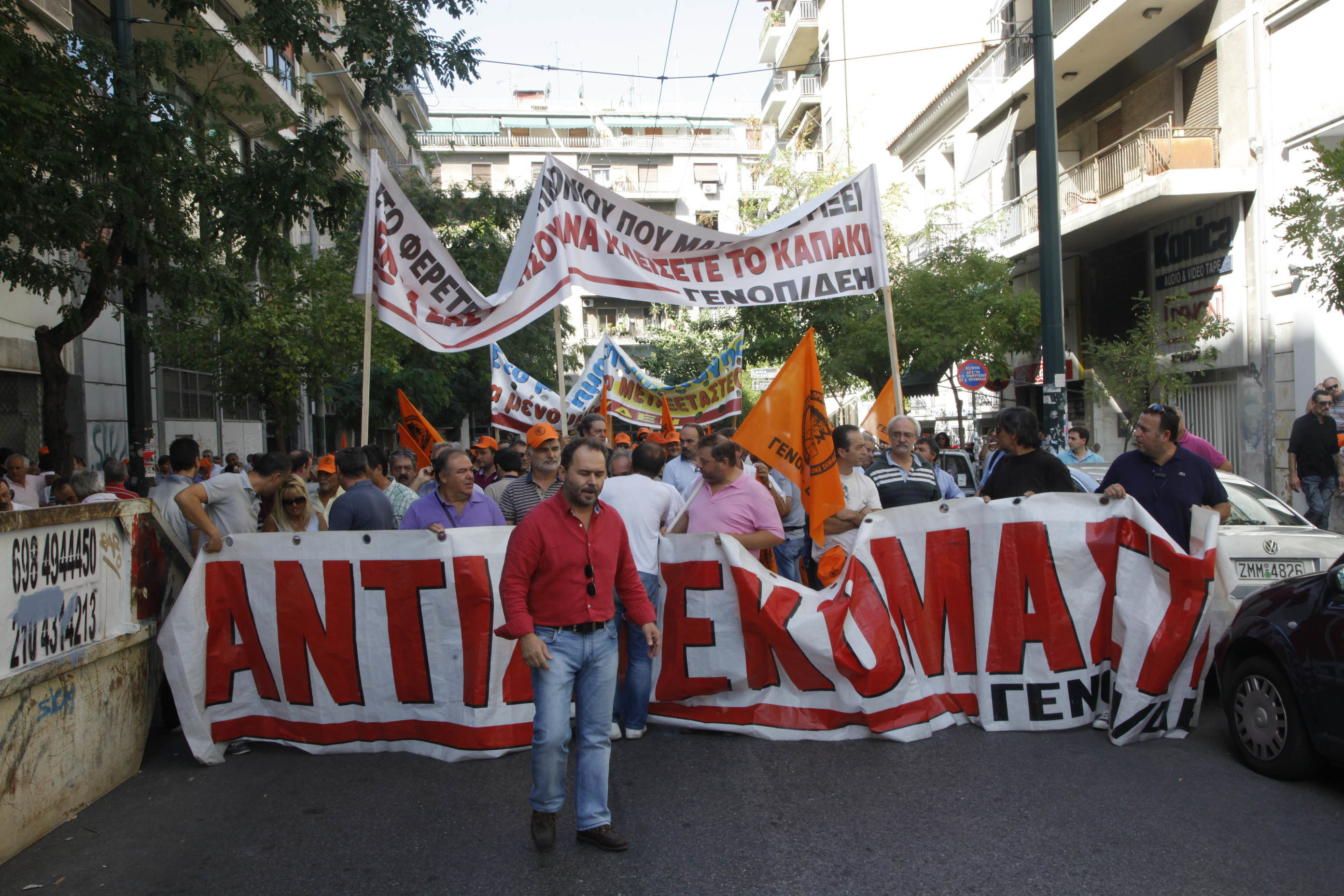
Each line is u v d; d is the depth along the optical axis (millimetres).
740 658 5602
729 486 5918
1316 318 14141
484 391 29125
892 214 25484
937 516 5668
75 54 8797
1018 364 24547
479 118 65312
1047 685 5457
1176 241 17781
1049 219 10234
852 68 38188
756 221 26312
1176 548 5145
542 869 3844
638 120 65375
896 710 5355
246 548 5496
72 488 7961
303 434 27141
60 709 4414
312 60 27812
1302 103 14398
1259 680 4719
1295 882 3561
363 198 10648
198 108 9656
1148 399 17516
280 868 3914
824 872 3750
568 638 4047
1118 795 4434
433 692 5332
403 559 5383
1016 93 21250
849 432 6145
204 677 5375
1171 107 17969
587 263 8203
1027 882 3615
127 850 4117
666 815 4379
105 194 8625
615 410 14062
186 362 16109
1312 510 10570
